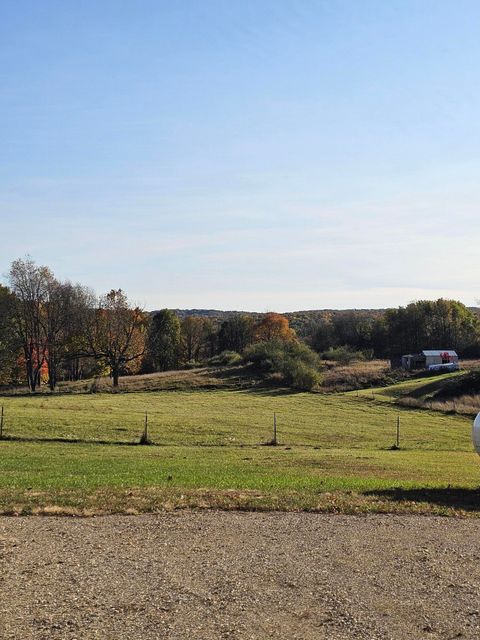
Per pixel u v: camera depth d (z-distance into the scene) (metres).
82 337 93.19
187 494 19.33
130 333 94.06
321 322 166.25
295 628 9.34
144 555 12.91
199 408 64.12
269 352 98.12
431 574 11.91
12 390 87.31
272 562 12.55
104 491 19.80
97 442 40.28
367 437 49.56
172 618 9.62
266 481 23.02
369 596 10.68
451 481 24.69
